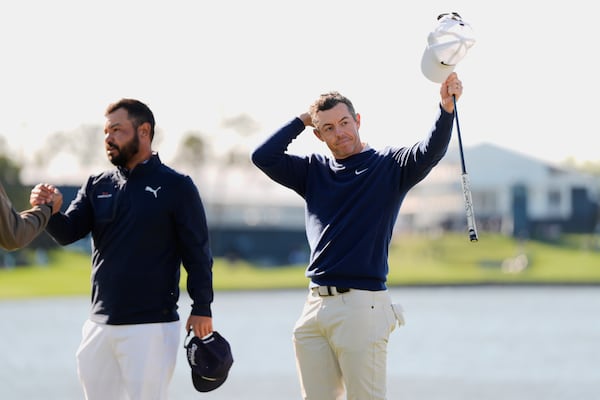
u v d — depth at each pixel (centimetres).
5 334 5550
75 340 5153
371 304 1586
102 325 1591
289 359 4128
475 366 3922
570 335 5409
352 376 1587
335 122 1612
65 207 2002
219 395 3062
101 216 1605
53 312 7756
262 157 1653
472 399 3023
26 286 12975
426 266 17612
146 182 1595
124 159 1595
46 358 4253
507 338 5209
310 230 1639
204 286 1605
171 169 1619
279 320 6731
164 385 1605
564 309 8012
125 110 1595
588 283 13588
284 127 1664
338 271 1584
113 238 1595
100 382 1602
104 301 1595
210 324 1611
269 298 10262
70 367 3903
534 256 18612
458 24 1552
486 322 6481
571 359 4178
